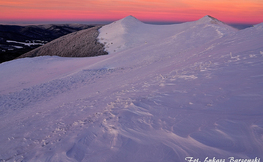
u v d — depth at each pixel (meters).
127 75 16.05
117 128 3.52
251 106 3.07
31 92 18.03
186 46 26.91
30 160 3.50
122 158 2.50
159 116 3.67
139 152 2.56
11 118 10.68
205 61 8.66
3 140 6.05
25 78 28.22
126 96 6.78
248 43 9.73
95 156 2.75
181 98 4.43
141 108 4.36
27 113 10.90
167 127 3.10
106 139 3.23
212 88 4.52
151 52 29.00
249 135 2.32
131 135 3.11
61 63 36.81
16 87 23.48
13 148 4.94
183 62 11.82
